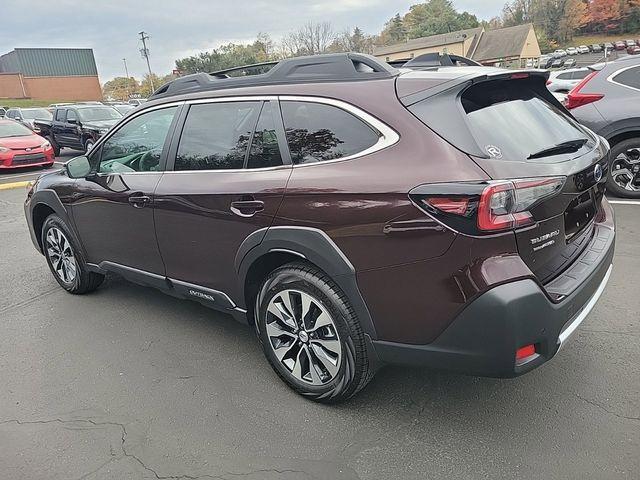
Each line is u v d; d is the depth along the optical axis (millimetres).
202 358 3396
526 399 2750
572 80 17297
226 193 2898
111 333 3812
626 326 3400
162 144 3391
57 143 17109
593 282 2543
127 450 2566
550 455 2355
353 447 2492
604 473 2234
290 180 2633
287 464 2412
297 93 2730
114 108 17750
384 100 2445
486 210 2066
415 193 2197
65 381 3209
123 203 3590
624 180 6383
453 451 2422
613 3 83812
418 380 2973
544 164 2311
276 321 2902
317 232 2510
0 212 8555
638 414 2582
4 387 3174
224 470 2400
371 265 2369
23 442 2658
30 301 4508
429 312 2262
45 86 60469
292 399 2893
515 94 2740
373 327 2459
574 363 3031
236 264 2963
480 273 2109
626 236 5090
